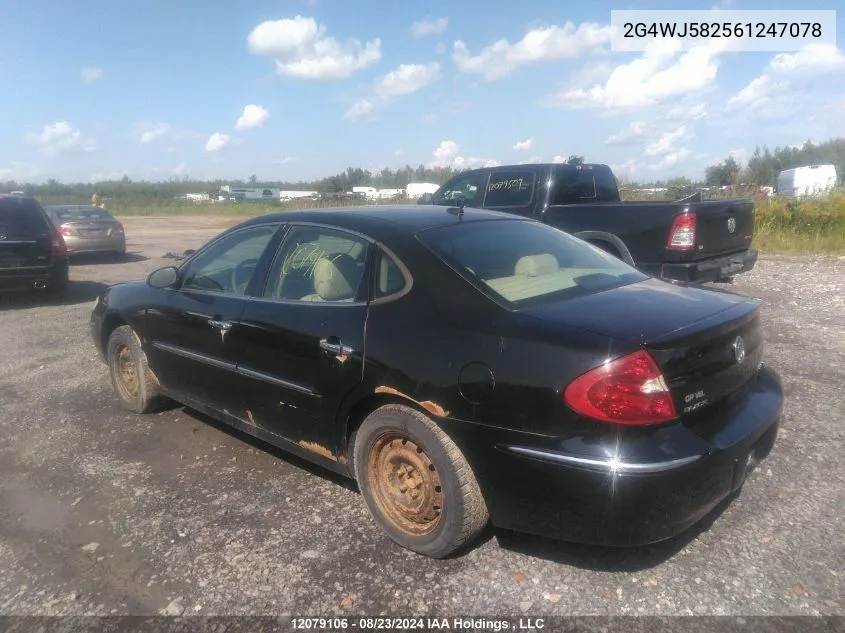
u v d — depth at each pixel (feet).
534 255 12.01
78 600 9.69
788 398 16.37
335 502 12.28
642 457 8.55
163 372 15.74
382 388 10.48
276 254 13.23
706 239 24.06
